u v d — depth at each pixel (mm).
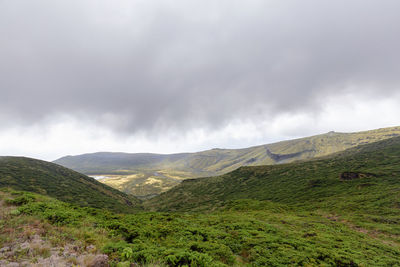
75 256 7133
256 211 36594
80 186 117250
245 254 12695
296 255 12344
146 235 12602
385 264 12562
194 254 9023
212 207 86688
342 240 17656
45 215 11641
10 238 7926
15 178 92250
